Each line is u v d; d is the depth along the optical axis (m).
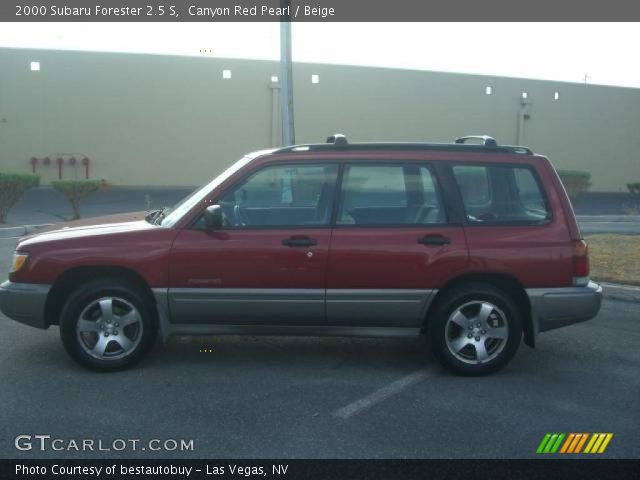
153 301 5.77
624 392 5.47
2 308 5.78
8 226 15.88
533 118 29.81
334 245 5.62
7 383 5.46
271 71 27.16
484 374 5.76
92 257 5.61
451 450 4.39
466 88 28.81
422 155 5.84
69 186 17.20
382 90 27.94
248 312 5.69
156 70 26.20
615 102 31.08
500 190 5.85
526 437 4.60
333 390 5.42
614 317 7.84
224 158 27.17
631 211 20.30
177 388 5.40
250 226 5.70
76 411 4.93
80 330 5.65
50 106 25.39
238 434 4.59
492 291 5.68
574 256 5.71
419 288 5.65
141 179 26.59
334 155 5.84
